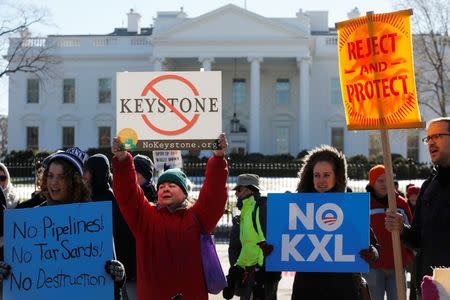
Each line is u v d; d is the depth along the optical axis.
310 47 66.81
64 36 71.31
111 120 70.75
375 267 8.80
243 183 8.78
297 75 69.94
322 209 6.36
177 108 6.13
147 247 5.88
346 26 6.74
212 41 64.81
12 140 71.31
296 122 69.75
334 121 69.56
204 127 6.11
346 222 6.32
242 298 8.62
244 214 8.65
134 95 6.15
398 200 9.61
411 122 6.41
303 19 65.38
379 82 6.56
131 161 5.98
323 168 6.42
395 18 6.50
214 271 6.00
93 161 7.48
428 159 65.81
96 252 5.95
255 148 64.44
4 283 5.95
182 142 6.11
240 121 69.12
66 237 5.96
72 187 6.18
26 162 43.97
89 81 71.19
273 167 43.75
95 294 5.91
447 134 6.26
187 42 64.94
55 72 65.00
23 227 5.98
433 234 6.23
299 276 6.44
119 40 71.31
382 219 8.85
